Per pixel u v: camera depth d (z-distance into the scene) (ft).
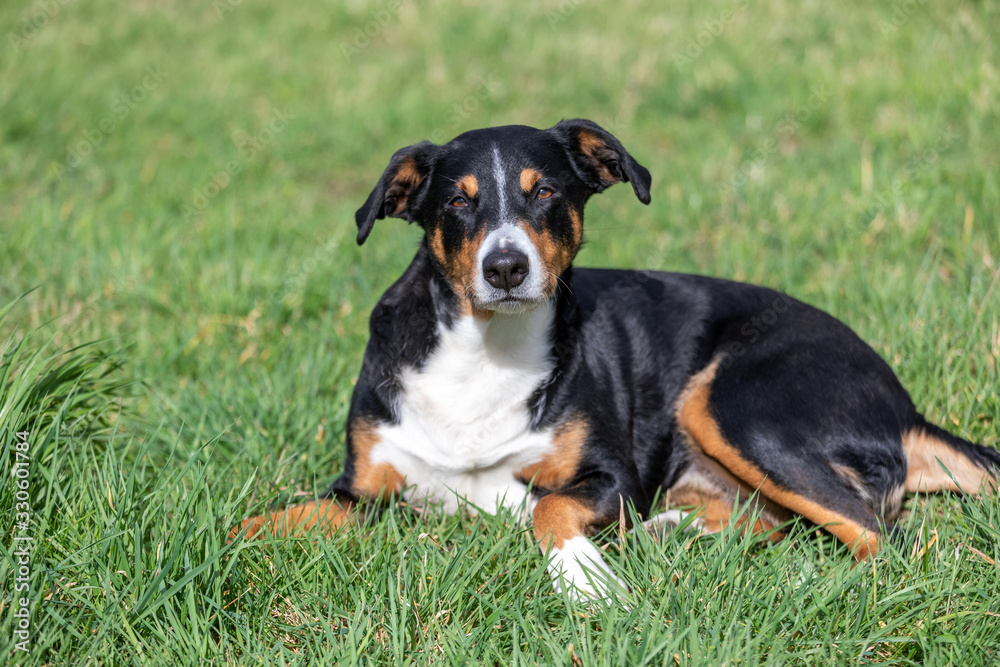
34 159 26.61
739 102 29.25
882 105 26.78
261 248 20.57
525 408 12.35
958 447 12.59
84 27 38.14
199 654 9.07
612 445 12.49
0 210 23.49
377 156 28.09
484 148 12.25
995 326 15.10
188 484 12.26
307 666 9.36
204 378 15.99
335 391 15.76
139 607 9.34
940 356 14.84
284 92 32.68
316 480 13.60
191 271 19.54
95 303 18.25
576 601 10.12
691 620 9.37
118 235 21.43
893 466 12.28
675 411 13.23
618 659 8.91
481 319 12.07
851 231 20.24
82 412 12.80
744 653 9.22
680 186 24.36
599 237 21.88
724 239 21.31
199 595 9.59
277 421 14.28
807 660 9.25
